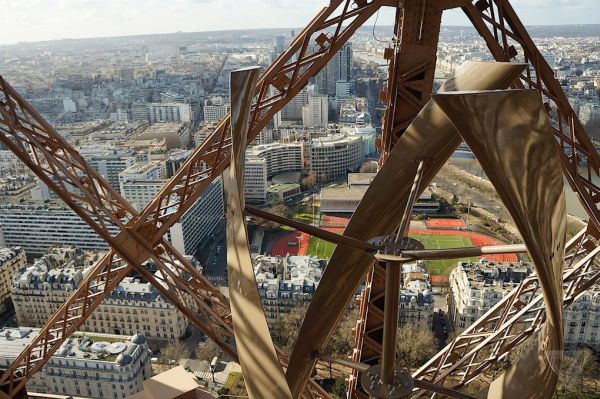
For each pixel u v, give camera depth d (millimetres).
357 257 6645
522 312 13133
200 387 15945
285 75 10922
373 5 10586
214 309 12695
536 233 4211
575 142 10688
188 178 11742
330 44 10797
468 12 9953
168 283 11828
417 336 46000
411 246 5090
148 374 43125
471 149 4141
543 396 4969
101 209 11258
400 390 5477
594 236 12844
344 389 35625
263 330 4629
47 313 54062
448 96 3928
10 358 38812
